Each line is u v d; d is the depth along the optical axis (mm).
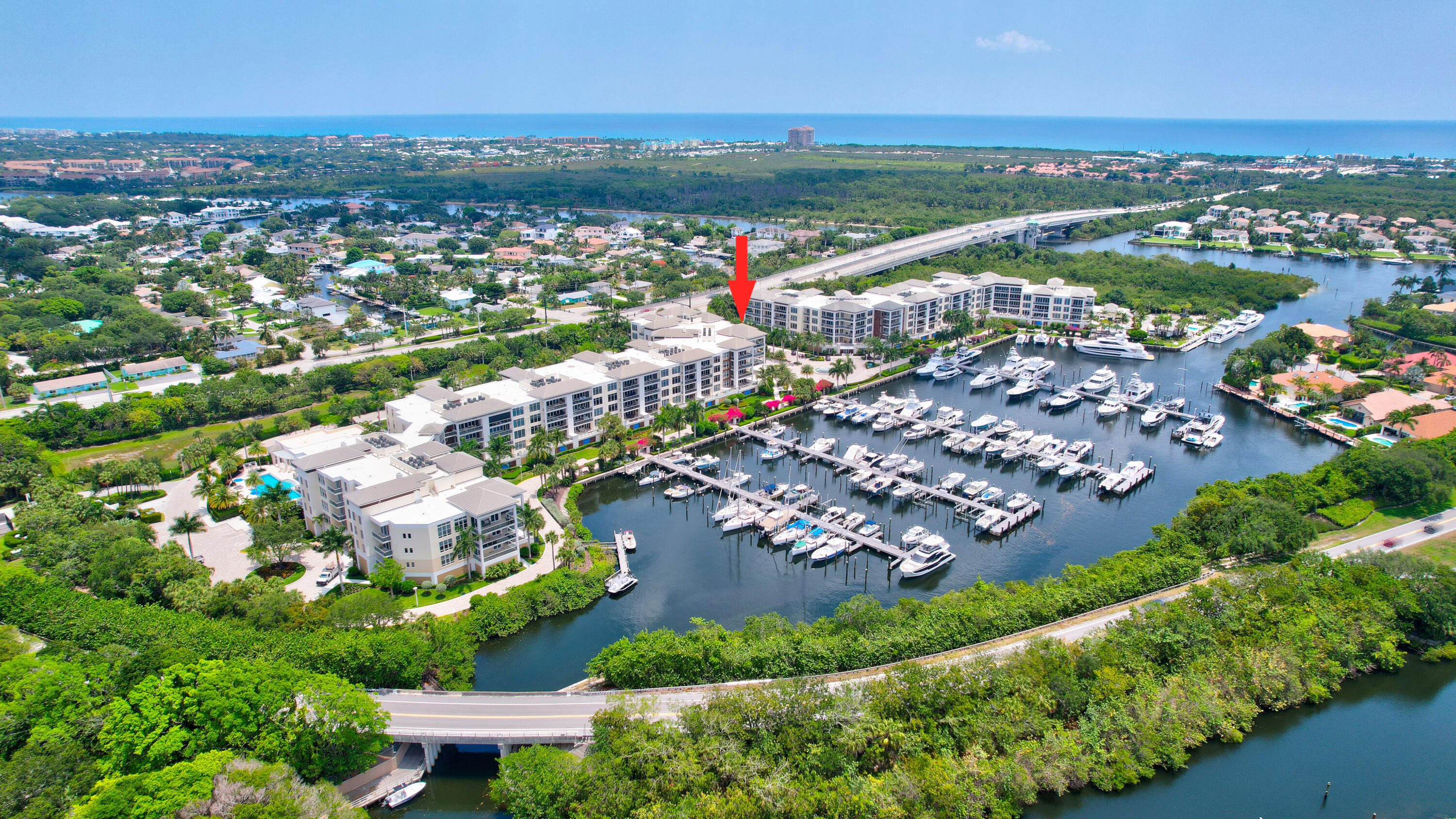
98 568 155875
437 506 170250
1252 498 178000
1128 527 199250
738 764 108438
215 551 179125
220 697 112375
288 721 112438
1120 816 114688
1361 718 133375
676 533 198500
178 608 148375
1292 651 136500
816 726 115875
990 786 111000
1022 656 129625
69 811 101125
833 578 179125
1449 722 132125
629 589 172875
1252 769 122750
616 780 106500
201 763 103562
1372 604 146375
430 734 119812
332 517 178875
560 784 106062
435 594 162625
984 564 183625
